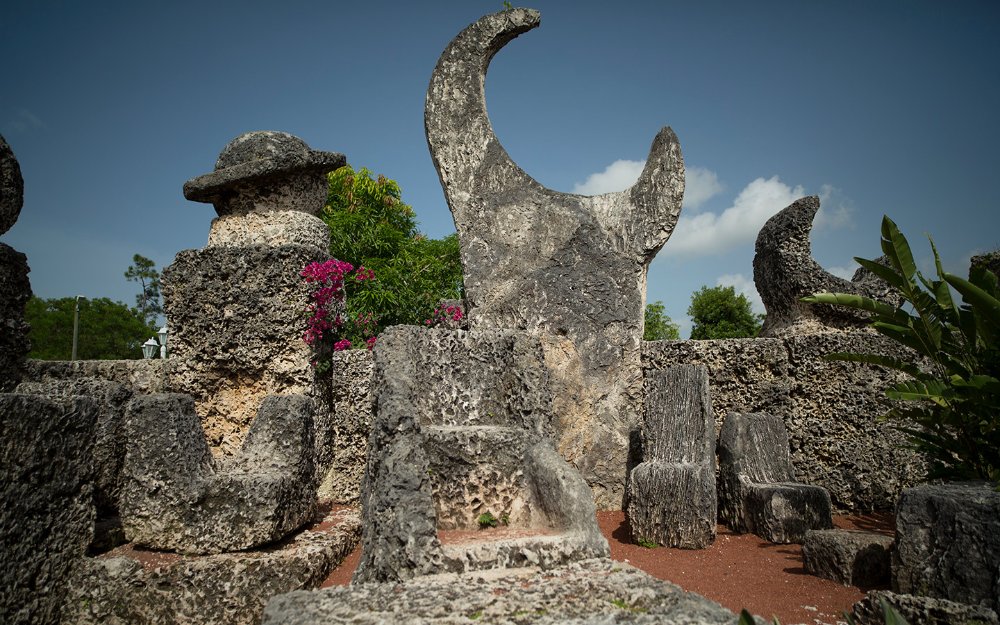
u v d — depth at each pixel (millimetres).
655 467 5758
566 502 4336
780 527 5660
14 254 6156
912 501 4152
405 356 4875
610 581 3500
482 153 7621
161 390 7043
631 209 7637
